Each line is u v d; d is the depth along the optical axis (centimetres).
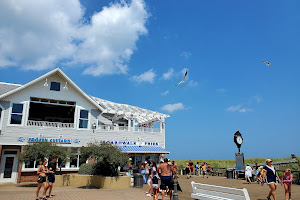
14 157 2053
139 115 2753
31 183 1948
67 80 2331
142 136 2711
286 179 1112
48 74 2236
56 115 2698
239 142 2238
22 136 2069
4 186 1748
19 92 2141
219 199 734
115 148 1717
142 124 3272
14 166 2036
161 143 2834
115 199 1146
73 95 2381
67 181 1755
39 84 2247
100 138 2439
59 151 1728
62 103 2386
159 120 2902
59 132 2236
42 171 1106
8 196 1186
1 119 2019
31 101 2194
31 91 2197
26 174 2025
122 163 1633
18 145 2055
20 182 1980
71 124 2389
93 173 1773
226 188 725
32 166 2075
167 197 1245
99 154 1628
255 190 1477
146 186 1689
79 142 2316
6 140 2003
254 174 2019
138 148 2578
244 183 1850
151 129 2811
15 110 2105
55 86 2319
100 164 1730
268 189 1520
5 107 2059
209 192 796
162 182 1021
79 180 1773
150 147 2702
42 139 2127
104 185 1570
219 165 3697
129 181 1644
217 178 2323
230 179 2186
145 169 1894
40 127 2158
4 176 1988
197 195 827
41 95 2236
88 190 1478
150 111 3080
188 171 2312
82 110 2414
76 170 2239
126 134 2608
